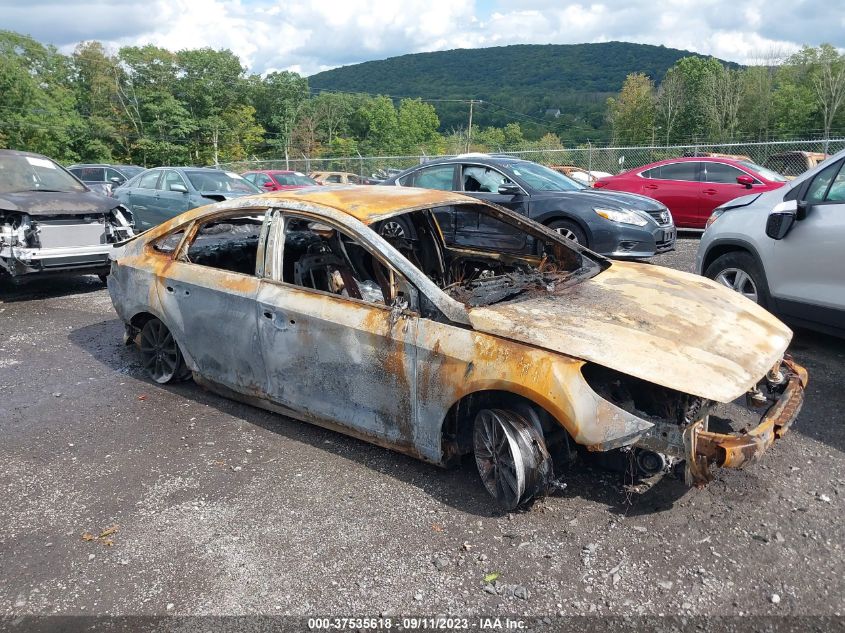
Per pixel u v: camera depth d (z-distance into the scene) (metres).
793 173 17.30
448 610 2.63
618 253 8.70
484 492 3.48
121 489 3.63
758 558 2.88
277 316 3.99
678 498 3.36
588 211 8.77
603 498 3.38
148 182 12.58
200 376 4.67
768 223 5.37
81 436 4.31
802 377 3.59
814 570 2.80
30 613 2.69
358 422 3.78
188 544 3.12
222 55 60.50
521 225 4.70
